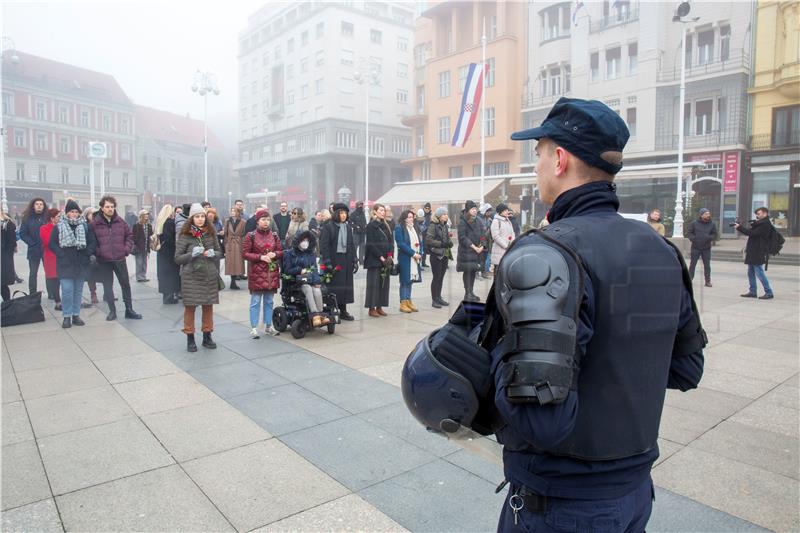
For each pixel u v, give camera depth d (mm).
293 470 2943
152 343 5887
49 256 7914
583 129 1155
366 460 3066
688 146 21172
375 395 4172
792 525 2400
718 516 2477
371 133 29344
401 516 2490
